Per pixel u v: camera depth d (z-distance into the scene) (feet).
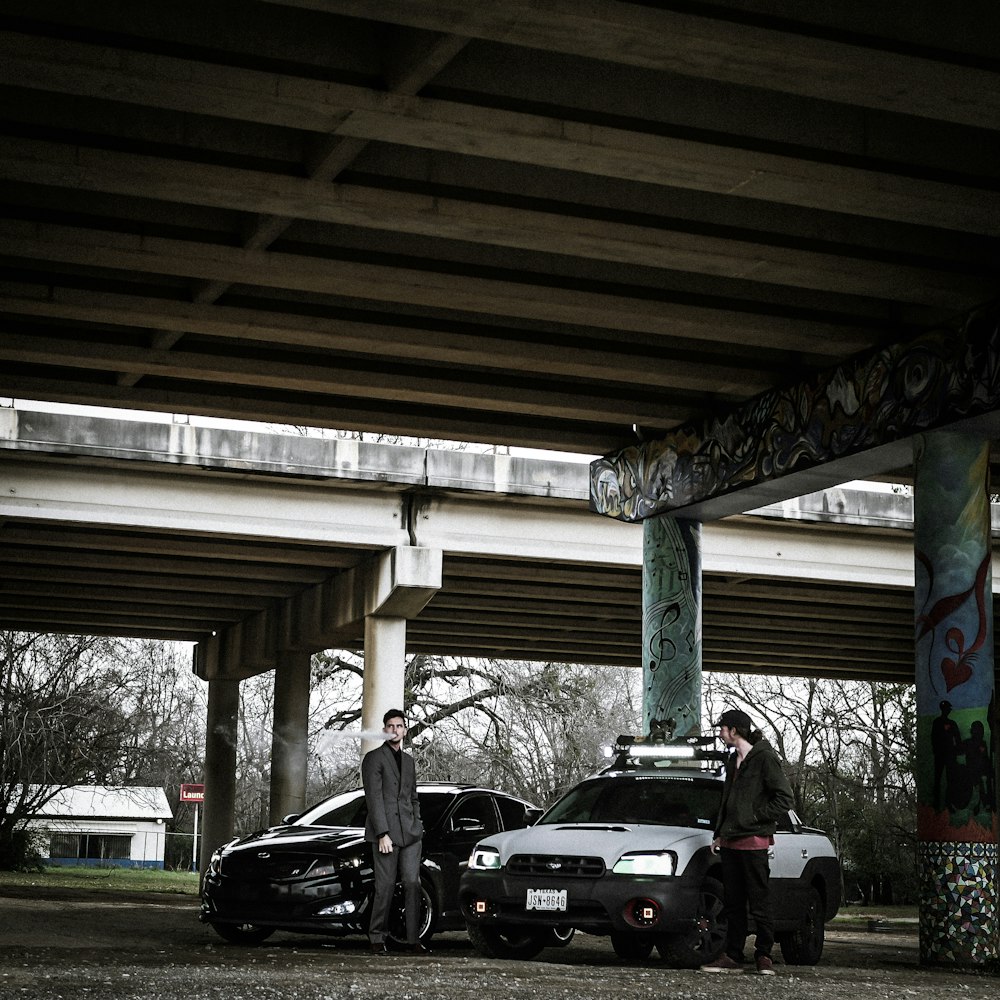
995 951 52.54
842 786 171.83
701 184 45.62
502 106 41.91
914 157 45.83
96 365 64.49
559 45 37.37
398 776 49.34
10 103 43.42
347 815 57.72
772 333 59.57
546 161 43.98
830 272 52.54
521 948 47.88
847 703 172.35
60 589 109.91
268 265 52.95
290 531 89.04
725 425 70.33
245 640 121.70
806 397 64.69
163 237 51.55
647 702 74.43
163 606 118.52
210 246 51.93
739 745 43.52
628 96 42.86
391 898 49.11
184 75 39.17
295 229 52.39
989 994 38.09
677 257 51.44
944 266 53.78
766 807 42.78
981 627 55.57
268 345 65.00
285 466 86.22
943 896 53.11
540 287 55.88
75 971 36.14
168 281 57.00
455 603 111.24
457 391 67.97
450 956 47.14
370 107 40.81
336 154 44.24
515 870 44.37
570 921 43.27
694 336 60.18
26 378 68.18
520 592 105.81
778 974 42.22
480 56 41.39
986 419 55.01
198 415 72.90
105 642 148.56
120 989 31.78
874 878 167.63
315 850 50.31
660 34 36.73
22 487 84.28
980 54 38.73
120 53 38.58
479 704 161.27
